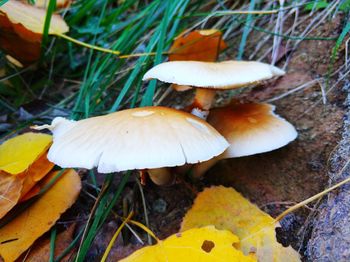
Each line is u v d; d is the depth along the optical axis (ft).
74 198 0.28
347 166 0.26
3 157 0.29
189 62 0.25
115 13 0.48
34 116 0.41
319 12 0.40
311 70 0.36
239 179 0.31
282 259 0.23
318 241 0.24
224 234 0.23
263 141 0.27
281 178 0.29
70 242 0.27
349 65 0.33
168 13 0.39
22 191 0.27
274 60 0.39
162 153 0.21
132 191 0.31
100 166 0.21
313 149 0.30
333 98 0.32
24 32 0.37
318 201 0.26
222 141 0.25
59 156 0.22
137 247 0.27
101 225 0.27
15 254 0.25
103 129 0.23
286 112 0.34
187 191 0.31
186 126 0.24
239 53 0.40
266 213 0.27
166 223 0.29
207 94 0.29
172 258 0.22
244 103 0.33
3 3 0.33
